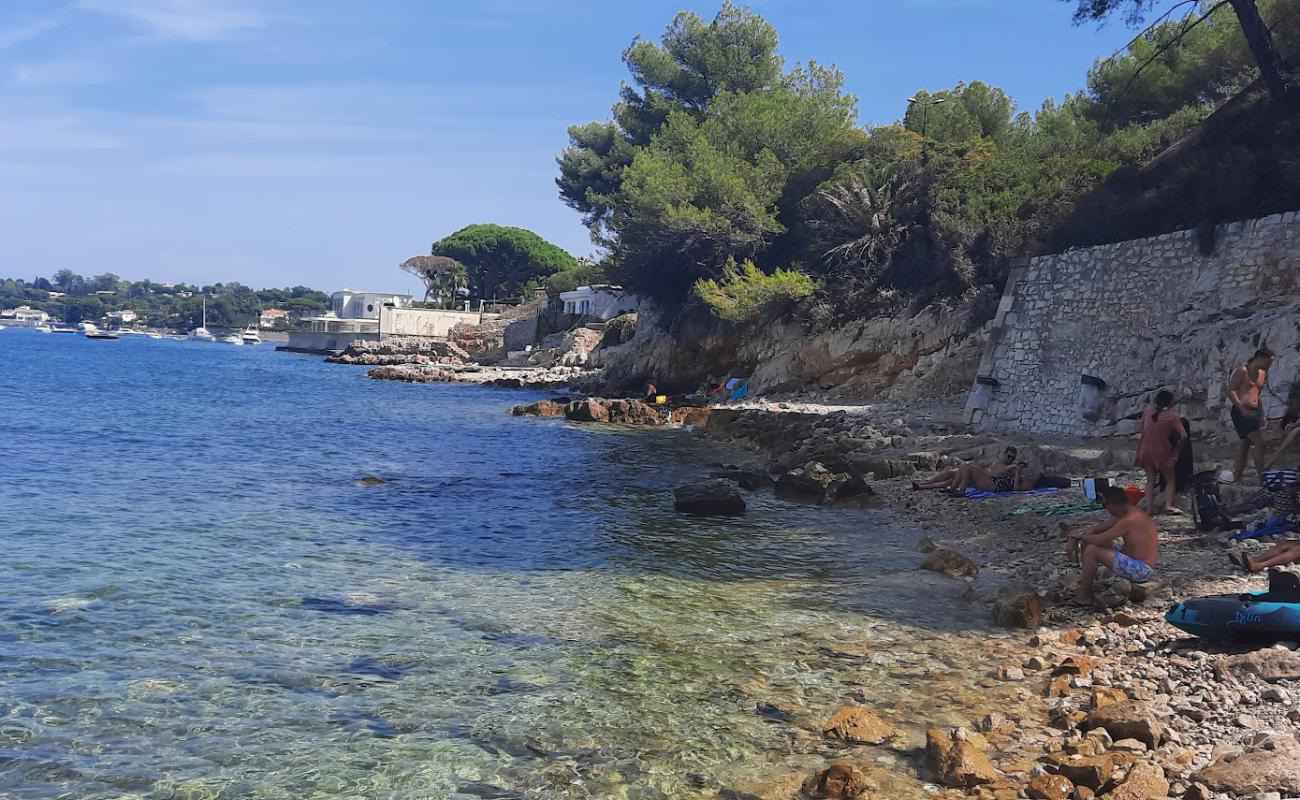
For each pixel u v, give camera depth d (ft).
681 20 259.39
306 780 24.41
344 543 54.39
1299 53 108.68
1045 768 23.45
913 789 23.17
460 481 81.46
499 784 24.26
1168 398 51.34
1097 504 57.67
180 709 28.89
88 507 64.13
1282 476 45.09
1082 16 106.93
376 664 33.17
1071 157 138.00
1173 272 82.43
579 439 121.60
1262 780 21.09
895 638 36.55
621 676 32.12
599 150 304.30
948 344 137.28
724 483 68.39
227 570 46.80
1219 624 31.71
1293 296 71.26
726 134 217.15
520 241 472.03
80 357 389.60
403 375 267.39
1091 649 33.76
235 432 121.60
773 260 196.34
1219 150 86.58
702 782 24.23
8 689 30.09
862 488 70.18
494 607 40.96
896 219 160.76
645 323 220.64
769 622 38.91
